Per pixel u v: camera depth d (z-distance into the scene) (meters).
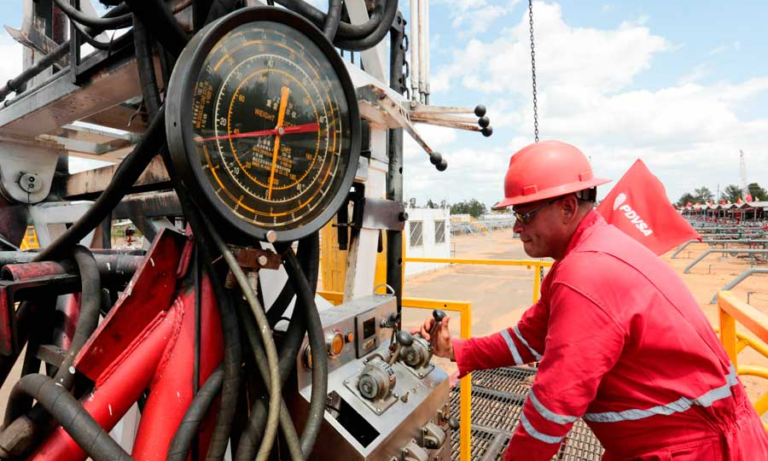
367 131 1.49
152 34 0.88
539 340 1.59
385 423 1.12
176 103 0.74
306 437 0.88
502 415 3.06
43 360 1.05
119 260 1.12
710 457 1.15
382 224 1.58
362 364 1.29
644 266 1.17
